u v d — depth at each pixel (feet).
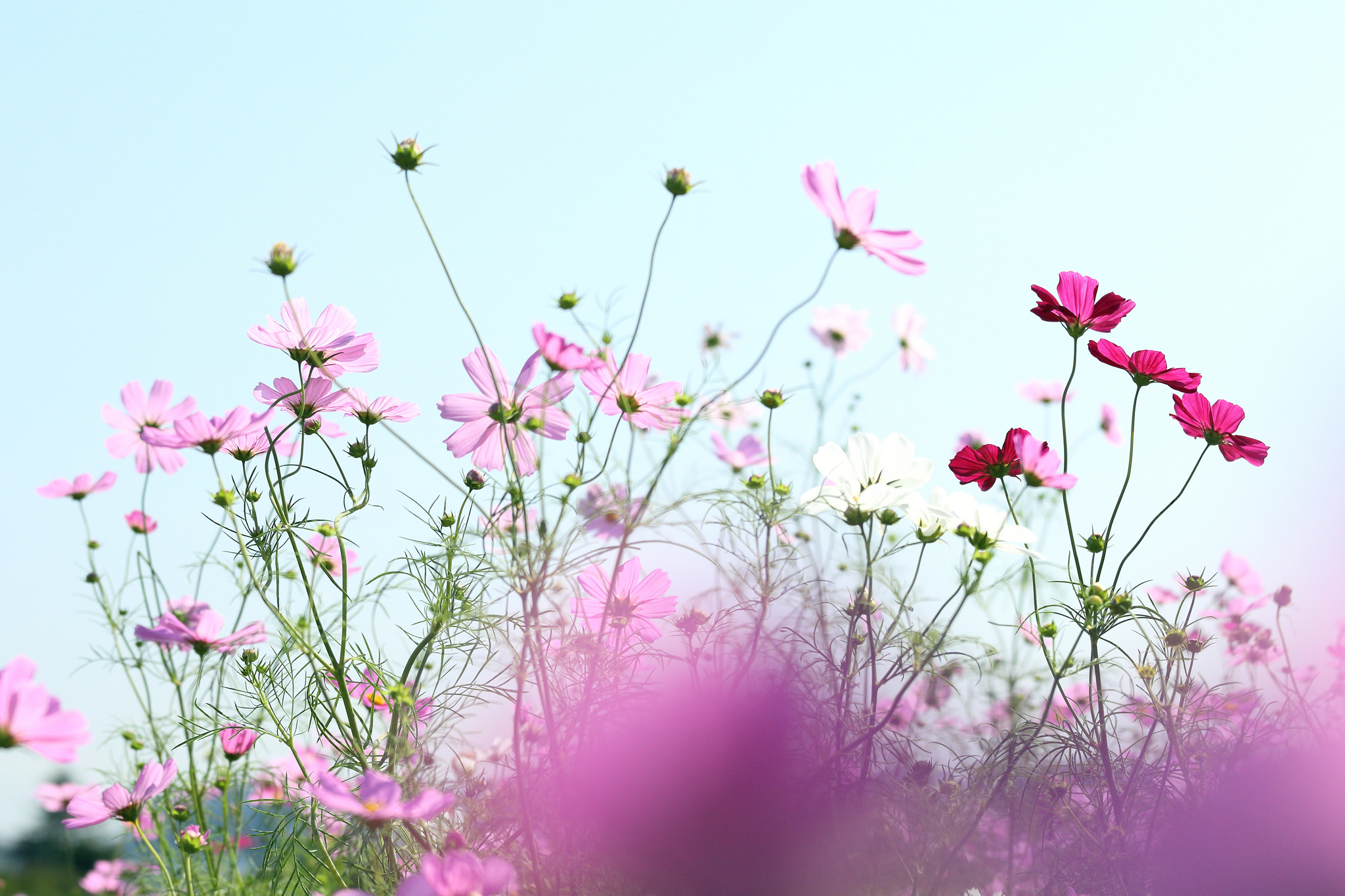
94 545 7.38
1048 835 6.78
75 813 6.81
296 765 7.07
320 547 7.02
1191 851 6.68
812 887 6.61
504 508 6.67
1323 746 6.77
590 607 6.72
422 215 6.51
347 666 6.71
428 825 6.58
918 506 6.76
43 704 6.13
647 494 6.62
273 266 6.66
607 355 6.79
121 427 7.04
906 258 6.61
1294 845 6.64
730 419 7.48
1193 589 7.00
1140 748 6.93
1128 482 6.74
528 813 6.42
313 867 6.76
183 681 7.13
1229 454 6.76
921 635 6.82
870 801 6.70
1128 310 6.74
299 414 6.75
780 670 6.84
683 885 6.58
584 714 6.55
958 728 7.05
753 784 6.61
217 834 7.06
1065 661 6.67
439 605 6.71
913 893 6.59
